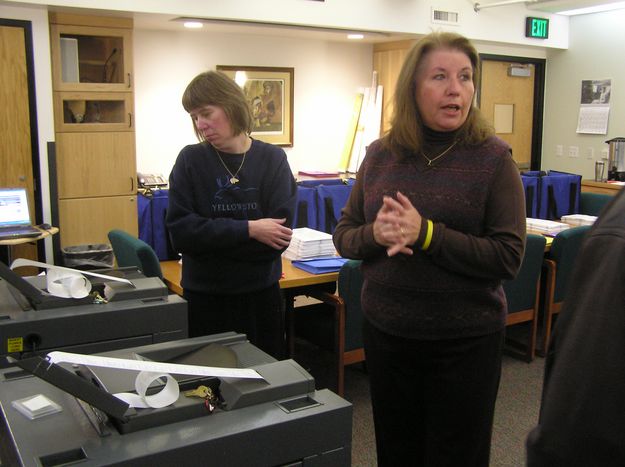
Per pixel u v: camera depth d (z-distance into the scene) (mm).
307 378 982
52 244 4402
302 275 2877
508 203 1496
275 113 5879
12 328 1176
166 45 5285
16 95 4148
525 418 2908
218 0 4547
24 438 811
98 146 4469
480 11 5852
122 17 4453
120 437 815
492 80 6621
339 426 931
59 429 836
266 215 2062
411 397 1637
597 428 714
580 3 5855
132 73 4527
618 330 724
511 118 6883
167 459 789
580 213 5473
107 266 4363
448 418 1580
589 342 742
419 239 1448
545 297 3639
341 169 6312
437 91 1498
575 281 804
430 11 5520
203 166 1996
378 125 6133
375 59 6301
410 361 1596
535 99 6996
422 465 1705
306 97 6039
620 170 6148
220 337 1214
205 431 837
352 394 3164
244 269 1985
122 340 1285
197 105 1924
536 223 4156
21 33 4098
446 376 1556
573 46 6629
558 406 758
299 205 4137
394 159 1628
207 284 1994
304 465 909
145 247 2553
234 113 1934
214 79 1920
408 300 1542
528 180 5145
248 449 851
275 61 5805
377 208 1642
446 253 1453
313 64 6016
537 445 777
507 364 3605
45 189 4316
